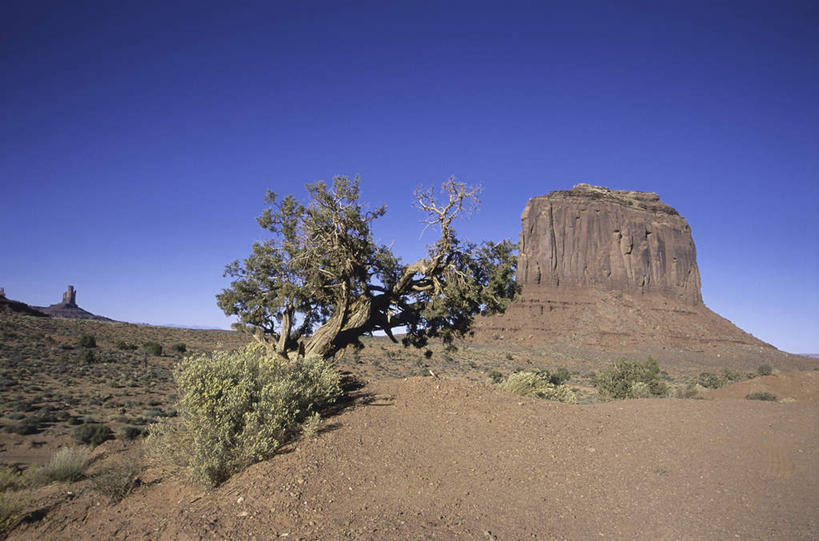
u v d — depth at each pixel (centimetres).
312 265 1608
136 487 730
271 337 1775
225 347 5947
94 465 1090
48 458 1667
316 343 1692
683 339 14550
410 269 1773
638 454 786
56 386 3047
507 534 514
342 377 1412
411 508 571
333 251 1582
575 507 589
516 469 716
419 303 1855
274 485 617
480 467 720
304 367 993
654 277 18050
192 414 750
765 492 613
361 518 539
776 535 495
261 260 1675
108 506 673
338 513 552
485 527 529
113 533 573
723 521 536
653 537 507
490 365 7631
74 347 4769
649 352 12750
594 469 721
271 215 1695
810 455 754
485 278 1859
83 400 2772
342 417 922
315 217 1582
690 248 19212
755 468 705
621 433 908
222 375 812
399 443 795
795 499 586
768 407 1084
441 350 8762
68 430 2092
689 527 525
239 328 1747
